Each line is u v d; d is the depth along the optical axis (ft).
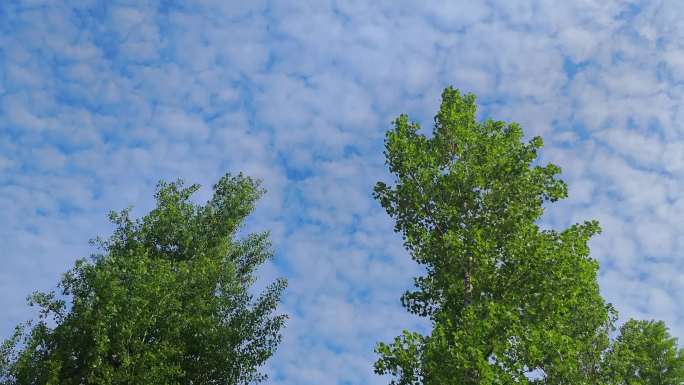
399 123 84.28
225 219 110.83
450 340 68.23
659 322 106.22
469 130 80.28
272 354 98.89
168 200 108.68
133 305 87.81
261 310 102.22
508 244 72.95
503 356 64.85
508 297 71.77
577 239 72.18
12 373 85.25
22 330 88.94
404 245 77.61
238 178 117.70
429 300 77.71
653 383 98.63
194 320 94.38
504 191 77.36
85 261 95.25
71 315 92.12
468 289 73.92
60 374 89.30
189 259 104.73
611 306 87.30
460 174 76.33
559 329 72.08
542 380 67.97
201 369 95.20
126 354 86.17
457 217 76.28
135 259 94.73
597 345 85.56
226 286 103.04
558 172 77.61
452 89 86.33
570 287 70.95
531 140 79.71
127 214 106.01
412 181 79.97
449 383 63.31
